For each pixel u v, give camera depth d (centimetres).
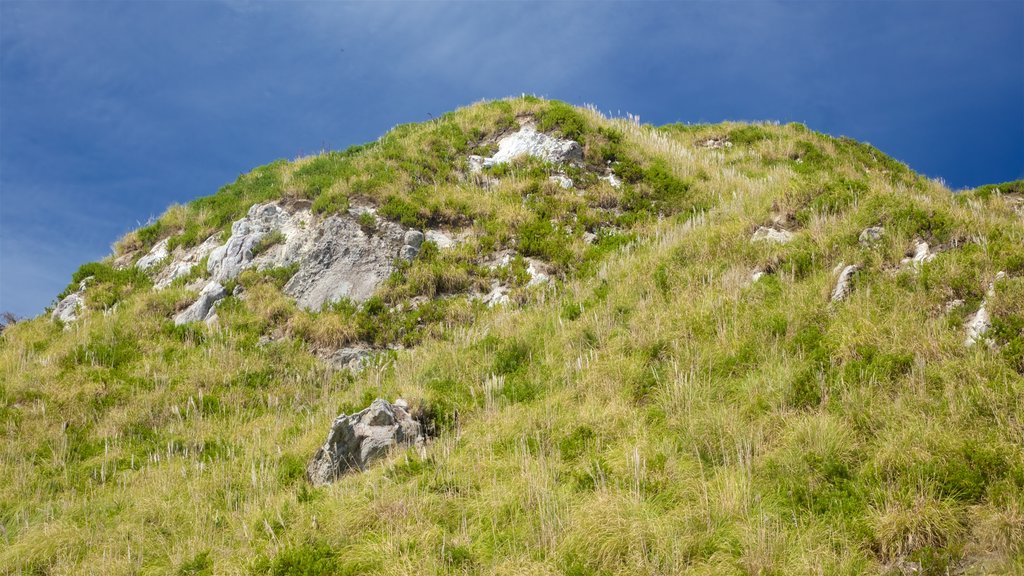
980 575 511
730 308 1001
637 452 705
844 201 1198
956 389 700
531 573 594
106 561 737
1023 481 570
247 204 1892
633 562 580
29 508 898
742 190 1630
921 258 952
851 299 917
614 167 1917
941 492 584
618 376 937
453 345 1213
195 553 734
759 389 817
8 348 1448
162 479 930
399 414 943
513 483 742
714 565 576
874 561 555
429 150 2022
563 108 2156
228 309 1463
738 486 663
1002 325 754
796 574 547
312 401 1187
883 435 677
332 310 1430
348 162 2017
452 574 614
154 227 2000
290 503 800
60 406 1160
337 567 655
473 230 1645
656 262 1257
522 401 977
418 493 752
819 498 631
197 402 1170
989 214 1110
